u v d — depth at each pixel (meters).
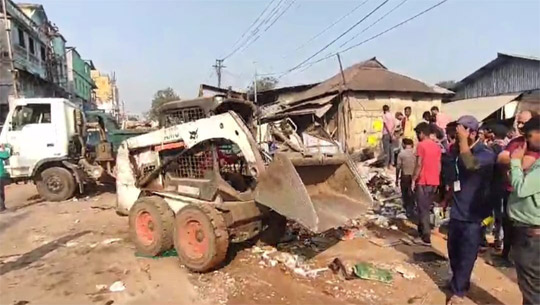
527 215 3.64
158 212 6.30
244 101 6.57
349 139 19.31
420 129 6.83
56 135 11.34
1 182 10.17
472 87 25.08
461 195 4.51
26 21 28.16
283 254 6.20
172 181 6.72
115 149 12.28
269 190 5.37
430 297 4.80
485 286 5.08
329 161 6.07
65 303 4.79
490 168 4.38
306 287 5.09
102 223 8.72
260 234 6.64
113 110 61.09
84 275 5.66
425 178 6.74
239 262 5.95
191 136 6.34
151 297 4.89
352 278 5.34
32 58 28.72
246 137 5.69
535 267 3.64
